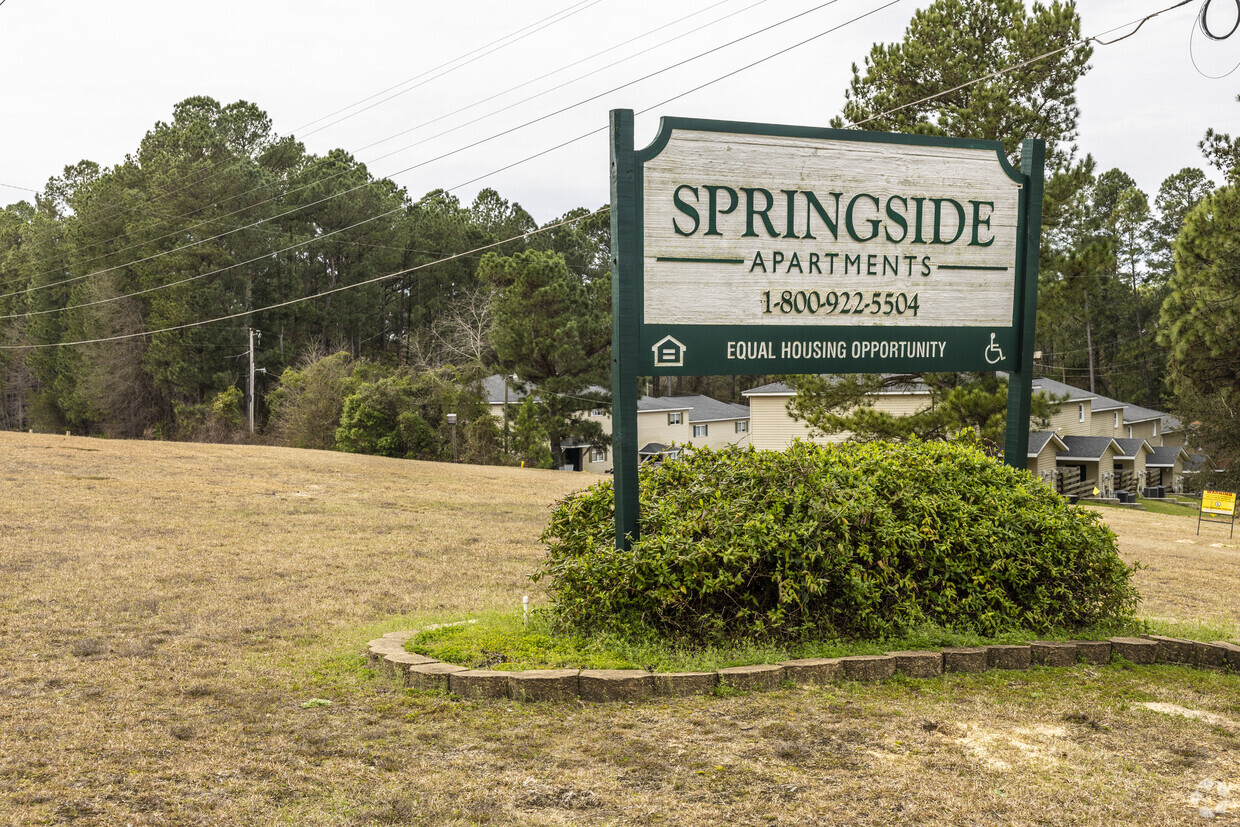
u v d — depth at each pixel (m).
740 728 5.09
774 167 7.44
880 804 4.07
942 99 24.61
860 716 5.32
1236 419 38.03
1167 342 29.88
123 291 56.78
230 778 4.34
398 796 4.14
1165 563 16.03
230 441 49.47
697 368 7.25
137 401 57.69
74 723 5.11
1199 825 3.90
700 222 7.25
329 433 45.50
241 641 7.43
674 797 4.15
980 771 4.49
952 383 25.36
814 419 25.58
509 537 15.49
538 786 4.27
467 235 62.25
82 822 3.77
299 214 57.25
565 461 51.94
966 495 7.44
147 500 17.08
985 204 8.07
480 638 6.75
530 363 44.53
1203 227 27.38
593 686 5.62
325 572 11.17
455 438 41.41
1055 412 23.11
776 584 6.59
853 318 7.71
